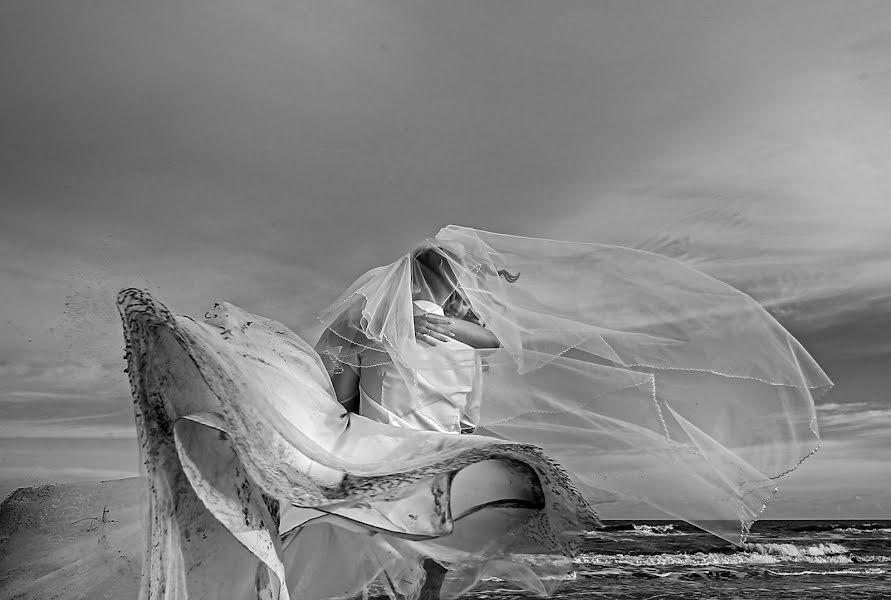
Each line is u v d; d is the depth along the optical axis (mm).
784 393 3221
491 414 3416
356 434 2699
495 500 2633
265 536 2262
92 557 2857
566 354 3400
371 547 2885
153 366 2299
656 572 12344
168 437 2291
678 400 3303
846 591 9547
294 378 2730
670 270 3414
